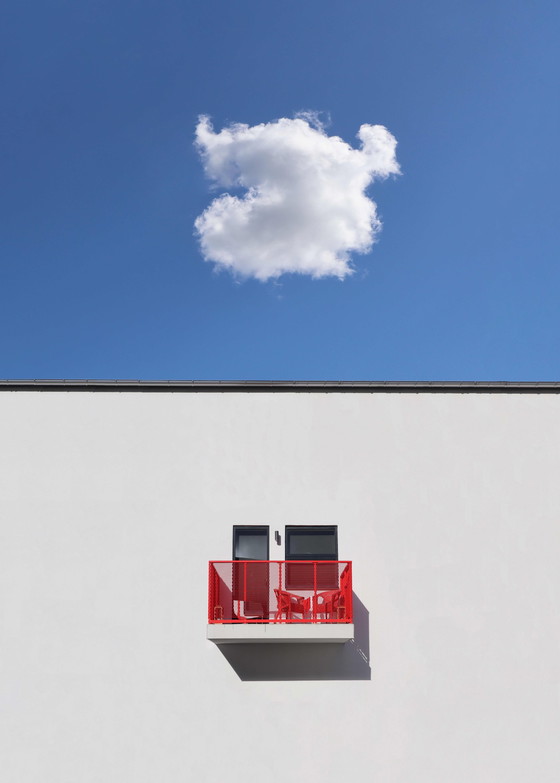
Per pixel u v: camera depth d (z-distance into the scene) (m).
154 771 11.82
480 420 13.54
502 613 12.70
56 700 12.03
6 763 11.77
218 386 13.41
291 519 12.90
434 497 13.14
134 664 12.20
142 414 13.27
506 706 12.30
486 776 12.01
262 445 13.21
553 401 13.70
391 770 11.97
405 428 13.42
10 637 12.26
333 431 13.34
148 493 12.92
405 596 12.69
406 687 12.30
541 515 13.16
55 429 13.16
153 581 12.54
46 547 12.63
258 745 11.98
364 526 12.94
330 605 12.14
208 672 12.22
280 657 12.33
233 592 12.08
